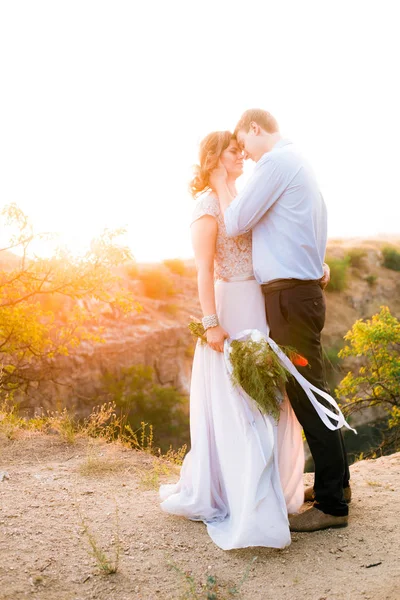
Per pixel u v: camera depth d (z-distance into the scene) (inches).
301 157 115.0
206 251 119.9
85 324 500.7
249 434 113.2
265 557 107.4
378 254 2955.2
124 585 97.2
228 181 124.8
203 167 121.5
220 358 120.3
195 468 123.2
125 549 109.7
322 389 115.3
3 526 118.3
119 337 1865.2
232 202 114.7
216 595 93.0
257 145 118.5
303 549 110.0
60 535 115.3
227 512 121.5
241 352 112.8
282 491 114.7
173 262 2618.1
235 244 120.3
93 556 106.5
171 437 1684.3
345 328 2486.5
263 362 111.9
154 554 108.3
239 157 123.5
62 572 100.8
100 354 1766.7
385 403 603.8
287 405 120.7
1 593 92.5
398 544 110.2
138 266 2511.1
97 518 124.8
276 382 114.7
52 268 417.1
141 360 1918.1
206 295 119.0
